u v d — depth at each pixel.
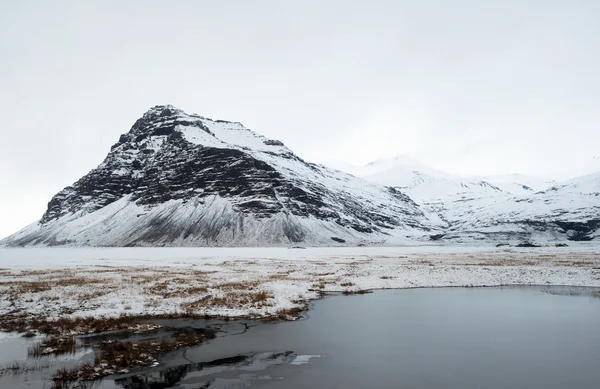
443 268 61.06
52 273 53.06
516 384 14.85
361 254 117.38
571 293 40.12
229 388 14.45
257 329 23.98
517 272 55.25
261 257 100.62
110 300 30.77
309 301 35.31
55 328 22.72
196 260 87.56
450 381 15.19
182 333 22.50
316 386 14.66
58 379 15.23
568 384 14.84
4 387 14.37
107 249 190.88
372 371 16.44
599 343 20.91
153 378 15.48
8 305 28.50
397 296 38.44
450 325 25.28
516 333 23.14
